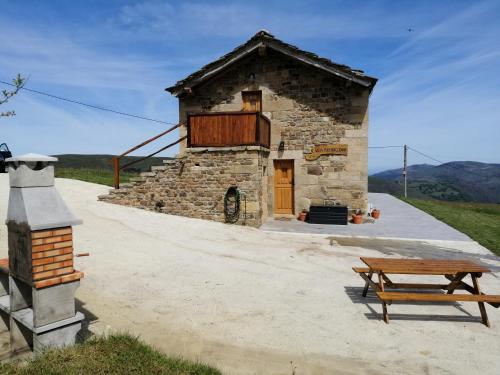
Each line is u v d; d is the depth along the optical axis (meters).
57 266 3.31
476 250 8.35
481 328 4.36
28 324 3.23
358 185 11.81
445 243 8.98
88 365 2.96
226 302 4.91
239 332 4.06
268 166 12.36
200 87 12.73
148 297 4.93
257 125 10.27
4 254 5.74
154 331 3.96
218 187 10.56
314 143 12.06
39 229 3.16
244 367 3.36
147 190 10.95
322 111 11.96
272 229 10.34
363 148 11.73
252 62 12.39
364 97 11.64
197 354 3.55
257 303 4.93
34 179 3.33
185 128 12.92
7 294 3.90
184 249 7.53
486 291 5.66
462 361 3.59
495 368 3.47
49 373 2.82
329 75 11.71
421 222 11.97
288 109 12.20
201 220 10.37
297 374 3.29
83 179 17.72
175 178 10.84
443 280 6.18
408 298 4.38
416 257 7.70
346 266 6.89
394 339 4.03
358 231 10.28
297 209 12.30
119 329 3.91
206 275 6.00
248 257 7.24
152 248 7.38
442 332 4.23
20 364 3.05
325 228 10.65
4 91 4.37
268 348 3.74
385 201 19.12
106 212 9.82
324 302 5.05
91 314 4.25
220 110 12.67
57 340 3.29
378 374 3.33
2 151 15.37
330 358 3.59
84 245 7.08
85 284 5.18
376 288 4.74
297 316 4.56
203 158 10.63
